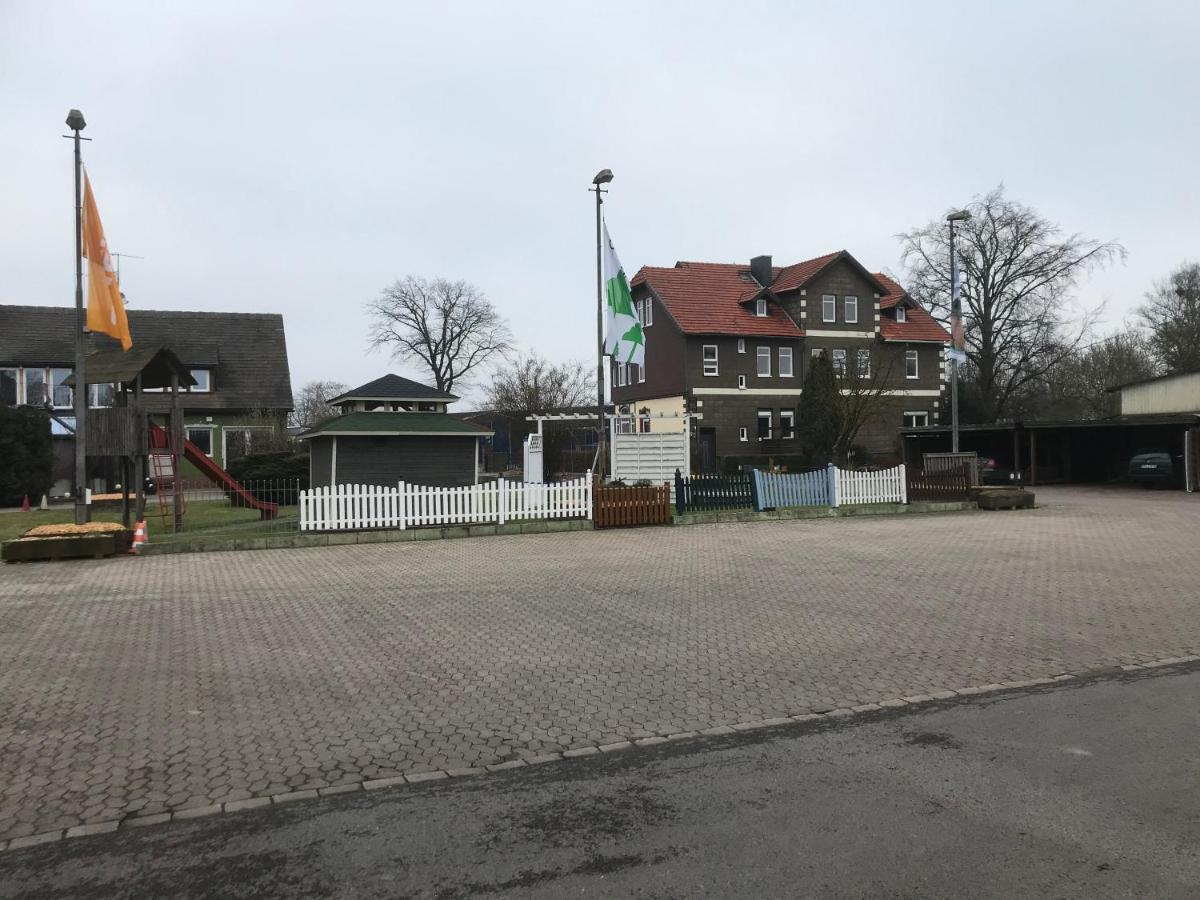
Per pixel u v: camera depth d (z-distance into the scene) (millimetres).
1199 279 56844
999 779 4934
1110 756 5281
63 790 4914
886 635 8758
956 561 13852
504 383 61031
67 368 39438
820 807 4578
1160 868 3885
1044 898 3643
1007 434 43156
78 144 17266
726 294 48031
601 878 3842
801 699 6609
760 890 3725
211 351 42938
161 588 11992
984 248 49375
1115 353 59875
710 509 21609
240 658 7914
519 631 9016
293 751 5516
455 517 18531
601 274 22953
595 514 19609
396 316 65000
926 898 3652
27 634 8969
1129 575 12406
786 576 12531
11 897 3729
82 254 17766
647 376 48531
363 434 23406
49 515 24703
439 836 4289
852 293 47969
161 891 3770
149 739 5746
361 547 16750
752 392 45875
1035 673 7305
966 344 50938
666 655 7988
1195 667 7457
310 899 3691
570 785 4934
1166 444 37219
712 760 5312
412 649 8250
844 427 37938
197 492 30359
